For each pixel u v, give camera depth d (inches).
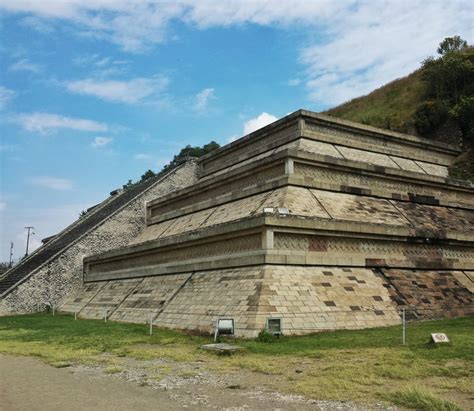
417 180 1111.6
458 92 1626.5
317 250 808.3
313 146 1116.5
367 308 744.3
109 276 1298.0
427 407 310.5
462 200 1201.4
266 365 457.1
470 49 1813.5
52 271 1423.5
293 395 352.2
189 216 1285.7
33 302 1374.3
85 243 1497.3
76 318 1114.7
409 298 810.8
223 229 853.8
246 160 1321.4
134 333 746.8
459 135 1489.9
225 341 619.8
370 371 410.9
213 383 398.9
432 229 963.3
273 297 690.2
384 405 321.1
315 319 680.4
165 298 928.9
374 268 851.4
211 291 811.4
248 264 783.1
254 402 337.1
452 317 811.4
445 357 448.5
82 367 493.4
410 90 1961.1
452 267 948.0
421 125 1596.9
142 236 1497.3
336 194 973.2
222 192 1194.6
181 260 1016.2
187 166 1758.1
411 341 540.7
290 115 1160.8
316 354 498.6
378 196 1030.4
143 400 350.0
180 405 334.3
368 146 1220.5
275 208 804.6
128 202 1603.1
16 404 346.9
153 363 500.4
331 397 341.4
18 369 490.0
